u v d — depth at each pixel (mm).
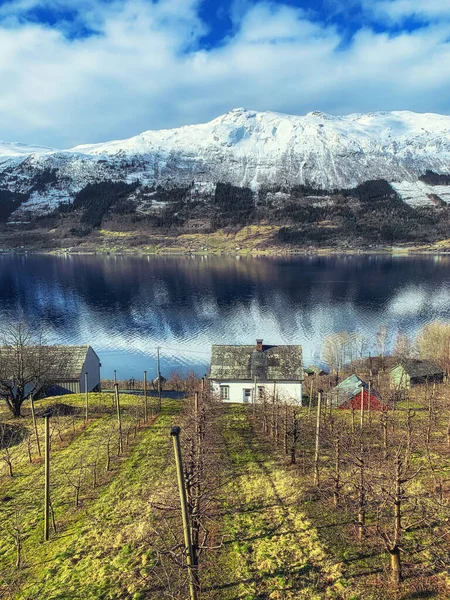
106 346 102625
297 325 115750
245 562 19547
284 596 17359
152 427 40469
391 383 59188
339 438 27875
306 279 186625
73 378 59375
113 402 50844
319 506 24094
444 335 83188
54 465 31797
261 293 158500
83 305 144000
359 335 100875
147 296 157125
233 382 55344
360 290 159500
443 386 56906
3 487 28750
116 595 17953
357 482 22172
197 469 19797
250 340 104438
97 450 34156
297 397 54469
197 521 18016
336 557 19469
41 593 18406
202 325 118375
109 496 26625
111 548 21297
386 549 19656
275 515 23531
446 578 17547
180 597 17375
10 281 192625
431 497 23344
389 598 16781
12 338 80438
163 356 95125
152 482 28141
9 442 36656
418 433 33938
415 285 166000
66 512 25125
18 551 20297
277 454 32812
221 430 39750
